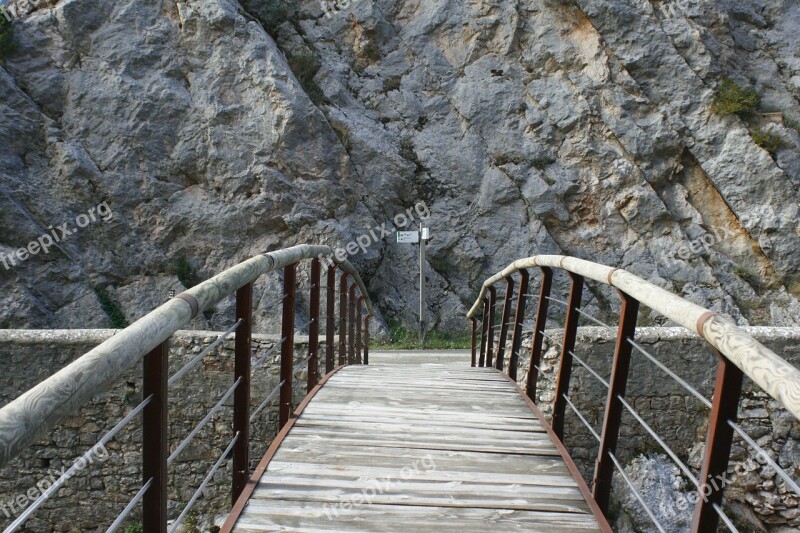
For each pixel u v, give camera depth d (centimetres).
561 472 268
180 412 610
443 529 216
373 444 297
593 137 1330
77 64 1164
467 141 1351
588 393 625
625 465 605
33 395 99
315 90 1309
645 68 1362
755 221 1282
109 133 1141
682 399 610
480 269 1279
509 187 1312
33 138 1102
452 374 486
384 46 1424
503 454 288
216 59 1199
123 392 591
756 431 588
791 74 1473
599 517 223
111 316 1073
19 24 1157
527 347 665
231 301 1100
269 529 213
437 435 312
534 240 1289
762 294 1271
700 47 1377
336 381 441
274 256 286
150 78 1171
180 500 601
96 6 1181
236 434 250
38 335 593
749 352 130
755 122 1366
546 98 1358
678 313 168
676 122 1334
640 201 1291
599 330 629
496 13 1406
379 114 1373
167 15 1216
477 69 1393
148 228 1133
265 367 623
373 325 1139
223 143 1164
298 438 304
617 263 1287
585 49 1376
